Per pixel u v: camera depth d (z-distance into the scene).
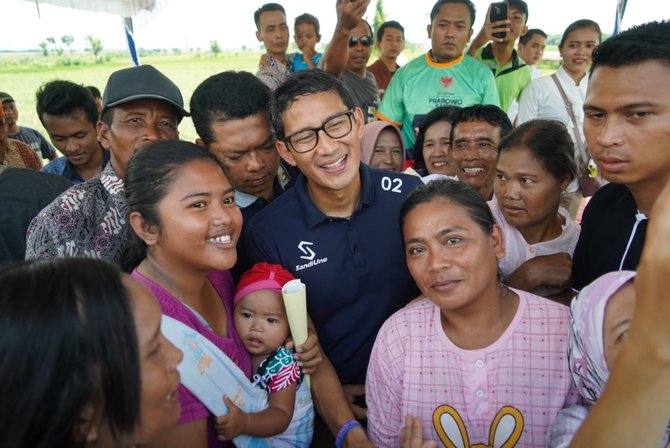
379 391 1.30
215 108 1.55
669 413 0.60
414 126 3.30
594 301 0.86
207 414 1.11
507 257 1.68
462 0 3.16
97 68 8.00
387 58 4.81
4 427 0.58
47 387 0.58
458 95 3.25
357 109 1.46
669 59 0.99
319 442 1.62
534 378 1.16
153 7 4.23
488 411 1.17
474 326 1.20
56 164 2.88
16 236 1.62
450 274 1.13
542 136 1.52
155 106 1.66
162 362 0.73
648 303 0.55
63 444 0.61
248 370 1.32
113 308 0.63
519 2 4.04
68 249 1.47
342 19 2.40
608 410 0.62
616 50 1.03
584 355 0.91
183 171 1.09
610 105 1.05
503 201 1.60
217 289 1.39
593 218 1.39
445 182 1.22
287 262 1.50
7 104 4.32
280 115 1.40
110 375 0.62
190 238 1.09
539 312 1.19
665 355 0.56
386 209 1.51
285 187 1.97
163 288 1.11
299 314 1.33
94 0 3.89
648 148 1.04
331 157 1.38
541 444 1.15
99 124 1.70
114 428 0.65
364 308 1.54
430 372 1.22
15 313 0.58
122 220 1.58
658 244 0.53
